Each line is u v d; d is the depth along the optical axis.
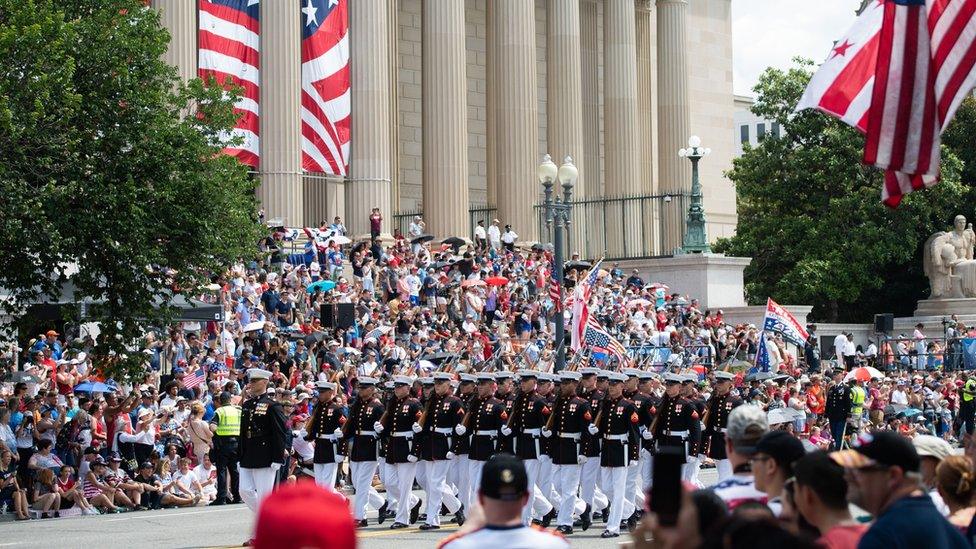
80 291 47.22
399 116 105.19
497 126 97.19
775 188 112.50
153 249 45.75
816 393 68.81
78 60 46.16
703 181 124.25
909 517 14.02
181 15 77.56
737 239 116.00
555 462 38.94
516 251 88.50
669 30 111.00
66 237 45.22
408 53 106.31
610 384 38.28
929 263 101.25
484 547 14.09
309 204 92.44
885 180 22.67
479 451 39.62
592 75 111.88
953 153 111.88
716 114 125.44
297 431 44.34
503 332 71.69
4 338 48.16
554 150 101.25
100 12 47.69
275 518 8.44
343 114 81.94
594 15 112.38
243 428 35.59
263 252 68.75
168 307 49.03
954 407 79.75
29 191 44.41
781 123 114.75
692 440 39.75
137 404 48.28
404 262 78.44
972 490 17.11
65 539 36.84
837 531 13.82
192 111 73.50
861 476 14.94
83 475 45.38
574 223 100.12
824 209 111.44
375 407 39.72
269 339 59.97
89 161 45.66
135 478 47.25
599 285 83.19
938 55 21.97
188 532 38.16
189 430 49.06
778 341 83.75
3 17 46.38
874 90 22.22
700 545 10.64
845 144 109.44
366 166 87.25
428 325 71.25
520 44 96.81
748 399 62.97
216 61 76.06
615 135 106.62
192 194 47.72
